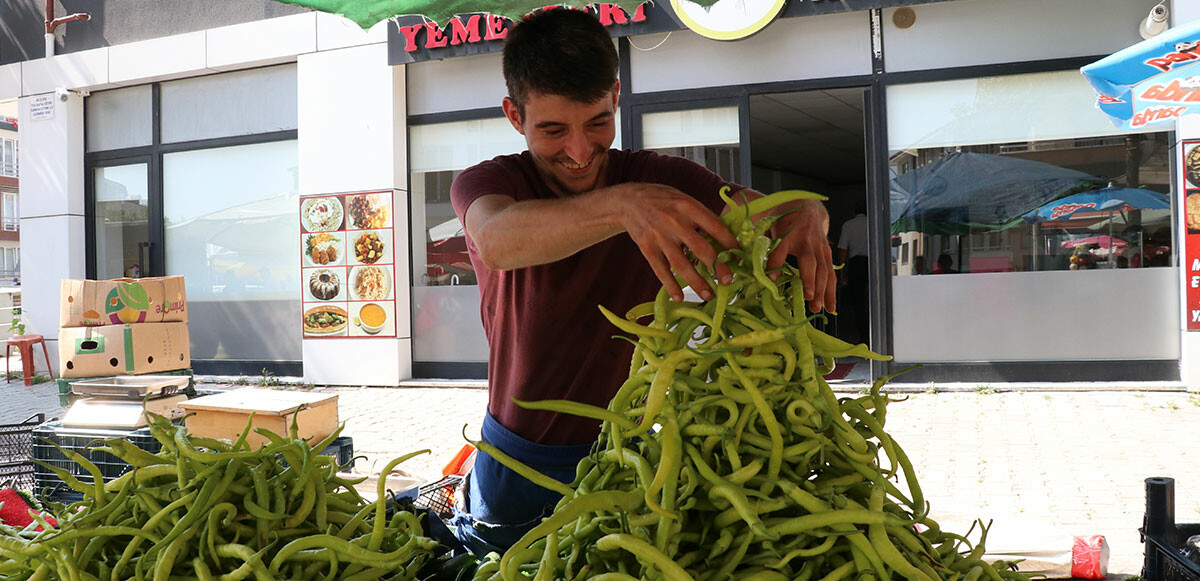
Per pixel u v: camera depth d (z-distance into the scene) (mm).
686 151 8477
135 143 10648
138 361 4922
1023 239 7812
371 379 9367
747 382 1160
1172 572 2271
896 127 8016
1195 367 7320
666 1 8062
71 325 4965
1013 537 3553
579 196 1378
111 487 1469
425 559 1534
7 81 10945
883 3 7672
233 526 1360
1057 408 6879
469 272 9328
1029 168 7773
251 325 10203
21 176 11016
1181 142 7324
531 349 2082
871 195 8078
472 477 2301
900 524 1188
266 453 1460
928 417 6750
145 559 1334
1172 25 7223
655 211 1212
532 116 1847
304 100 9492
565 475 2127
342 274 9422
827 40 8086
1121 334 7641
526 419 2131
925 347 8023
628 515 1163
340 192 9391
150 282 5129
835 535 1144
